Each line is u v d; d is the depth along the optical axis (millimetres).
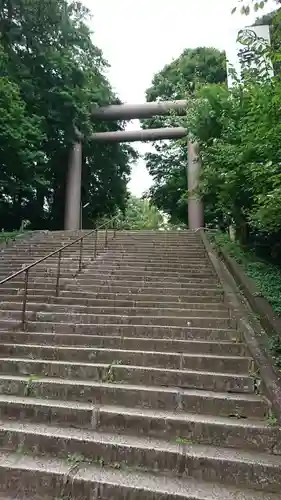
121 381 4113
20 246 11383
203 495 2648
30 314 5902
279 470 2805
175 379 4035
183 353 4570
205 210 18062
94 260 9367
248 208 8305
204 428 3268
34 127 14297
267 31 9422
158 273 8094
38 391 3938
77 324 5406
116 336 5113
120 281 7445
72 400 3832
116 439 3205
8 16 14461
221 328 5348
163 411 3584
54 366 4312
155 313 5953
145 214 40062
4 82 12547
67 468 2943
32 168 15289
